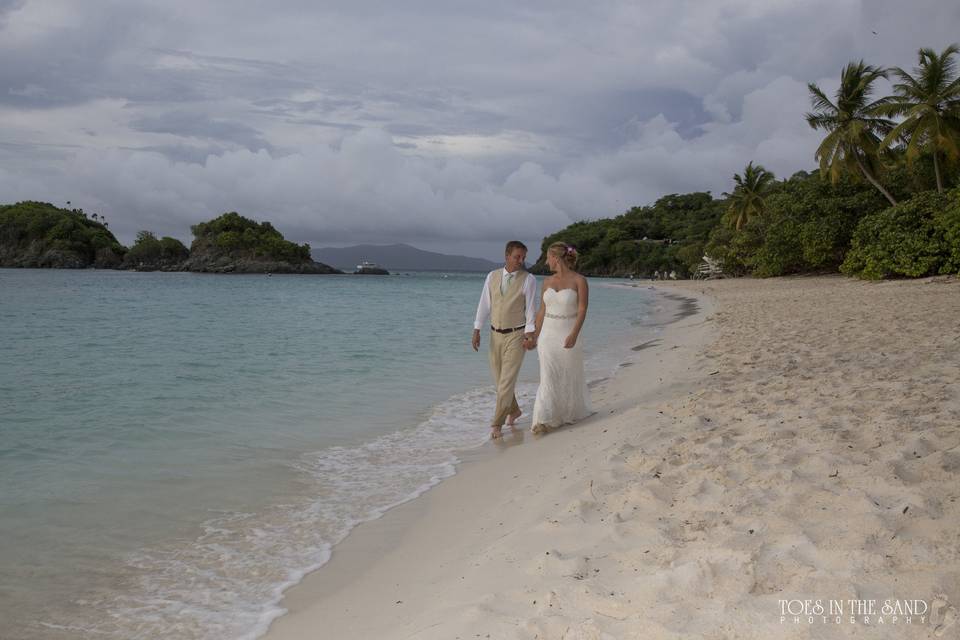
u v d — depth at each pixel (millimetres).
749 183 65812
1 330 16875
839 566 2627
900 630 2129
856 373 7051
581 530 3557
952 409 5023
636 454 4812
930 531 2828
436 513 4512
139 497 4777
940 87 31891
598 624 2461
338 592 3385
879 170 39750
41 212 135000
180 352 12844
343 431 6902
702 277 74750
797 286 36906
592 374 10273
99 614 3156
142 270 130125
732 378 7734
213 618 3133
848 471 3818
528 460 5605
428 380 10133
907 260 29281
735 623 2303
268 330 17844
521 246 6719
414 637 2701
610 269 128500
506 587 3033
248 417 7430
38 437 6375
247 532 4188
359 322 20906
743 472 4082
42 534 4082
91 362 11359
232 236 134750
